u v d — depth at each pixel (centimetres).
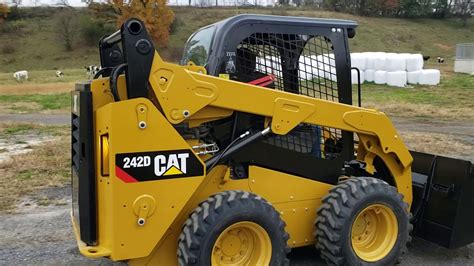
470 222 482
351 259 418
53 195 707
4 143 1122
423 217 499
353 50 5650
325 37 456
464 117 1622
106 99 377
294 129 443
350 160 469
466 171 467
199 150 405
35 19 7119
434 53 5916
